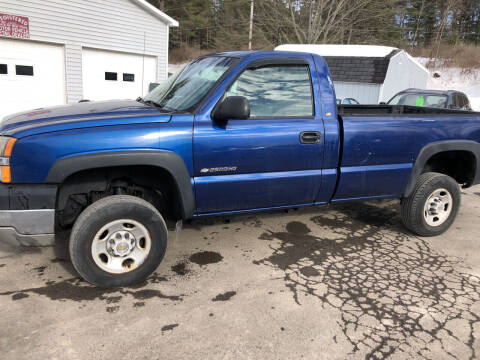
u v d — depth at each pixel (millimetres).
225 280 3213
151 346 2391
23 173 2670
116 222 2889
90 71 12070
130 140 2852
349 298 3012
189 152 3037
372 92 14477
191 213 3199
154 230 3012
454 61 34250
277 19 25625
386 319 2762
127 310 2748
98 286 3010
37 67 10969
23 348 2322
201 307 2818
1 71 10352
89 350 2332
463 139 4137
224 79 3182
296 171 3475
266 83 3338
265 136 3264
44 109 3404
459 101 10391
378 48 15398
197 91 3277
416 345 2500
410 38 41875
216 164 3152
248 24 30031
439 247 4055
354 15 25609
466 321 2773
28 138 2672
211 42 41281
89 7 11430
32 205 2729
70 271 3256
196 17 42031
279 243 3984
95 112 3080
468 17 46938
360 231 4402
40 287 2992
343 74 15062
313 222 4621
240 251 3766
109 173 3113
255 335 2533
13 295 2867
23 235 2756
